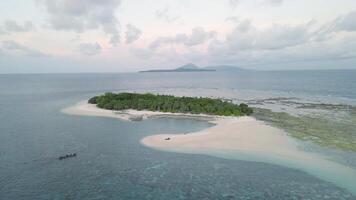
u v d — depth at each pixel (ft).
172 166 116.16
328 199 89.35
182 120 213.66
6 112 249.14
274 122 195.83
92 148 140.05
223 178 105.09
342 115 221.25
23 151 135.13
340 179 101.91
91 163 119.96
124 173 110.01
